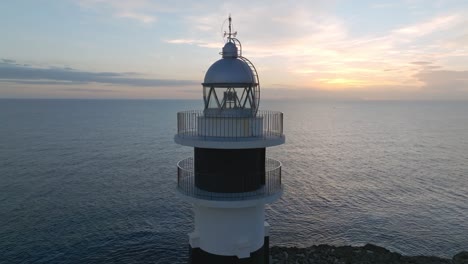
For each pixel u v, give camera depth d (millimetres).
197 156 14078
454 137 141625
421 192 60656
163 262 35469
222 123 13539
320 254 32969
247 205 13000
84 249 37438
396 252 36406
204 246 14227
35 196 53469
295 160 87312
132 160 83062
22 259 35000
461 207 52812
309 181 66062
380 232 43500
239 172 13484
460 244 40750
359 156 95188
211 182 13570
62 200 51969
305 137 138000
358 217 48000
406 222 46625
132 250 37625
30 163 76125
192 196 13266
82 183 61406
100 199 52938
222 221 13742
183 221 45250
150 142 114312
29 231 41031
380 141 127938
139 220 45250
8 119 197000
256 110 14266
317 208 50906
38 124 169000
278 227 43969
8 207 48406
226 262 13867
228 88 13883
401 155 97812
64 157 84438
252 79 14062
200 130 14008
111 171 71062
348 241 40969
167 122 198250
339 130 169000
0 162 76438
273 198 13617
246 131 13664
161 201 52500
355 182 66312
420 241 41406
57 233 40812
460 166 83000
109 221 44688
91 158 84188
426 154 99938
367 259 31969
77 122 188375
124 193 56156
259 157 14219
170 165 77812
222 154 13328
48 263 34500
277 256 32438
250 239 14016
